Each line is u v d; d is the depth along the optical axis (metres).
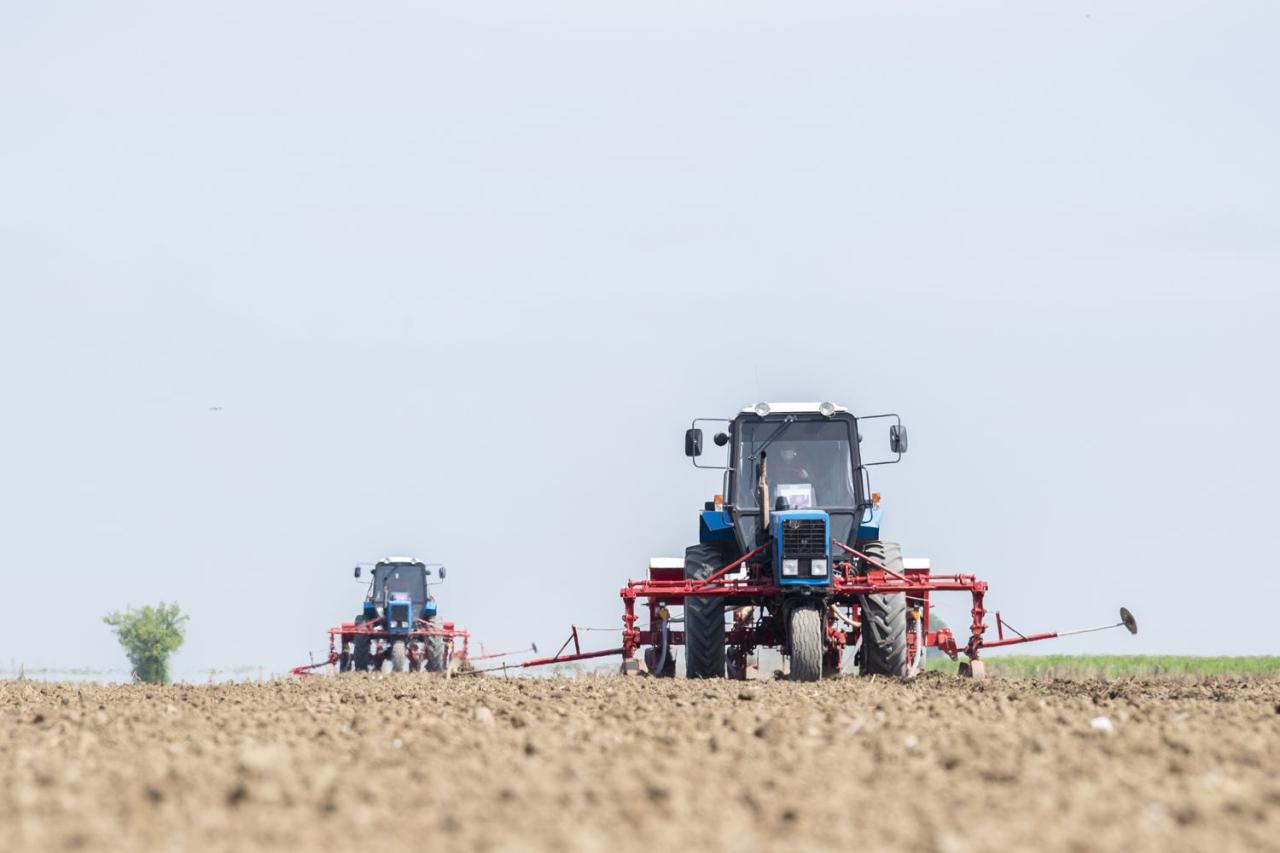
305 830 20.34
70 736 33.31
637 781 24.39
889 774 25.59
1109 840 19.81
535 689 51.53
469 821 21.02
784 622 64.94
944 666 126.19
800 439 66.56
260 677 73.81
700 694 46.81
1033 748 29.08
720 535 66.31
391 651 119.69
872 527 66.50
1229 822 21.25
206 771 25.56
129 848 19.06
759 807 22.09
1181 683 64.44
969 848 19.17
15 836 19.69
